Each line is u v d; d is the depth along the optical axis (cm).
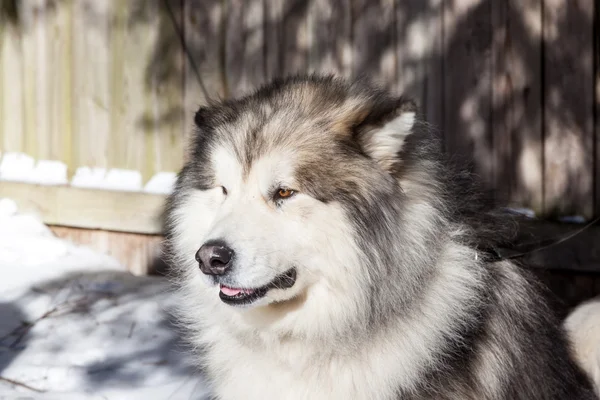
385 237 301
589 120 530
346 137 307
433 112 554
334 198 297
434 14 548
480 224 341
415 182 315
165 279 541
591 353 366
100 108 602
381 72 561
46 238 575
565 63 531
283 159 298
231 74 584
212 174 318
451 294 311
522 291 342
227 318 322
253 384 323
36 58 610
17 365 431
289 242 296
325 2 566
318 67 571
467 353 314
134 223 578
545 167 539
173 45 589
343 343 305
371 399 307
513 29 537
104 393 410
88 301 508
